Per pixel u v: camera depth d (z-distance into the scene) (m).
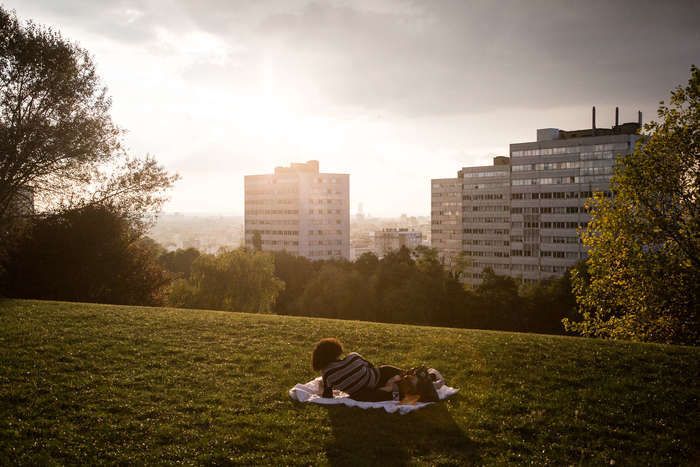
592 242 29.02
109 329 16.31
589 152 126.62
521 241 138.50
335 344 10.68
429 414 10.02
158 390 11.20
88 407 10.11
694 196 26.61
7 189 31.28
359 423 9.52
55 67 32.47
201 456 8.28
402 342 15.71
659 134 27.66
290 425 9.44
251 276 59.50
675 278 26.42
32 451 8.36
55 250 34.53
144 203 37.50
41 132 31.25
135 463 8.09
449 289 77.00
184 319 18.42
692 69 26.88
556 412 10.25
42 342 14.35
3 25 31.64
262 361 13.50
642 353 14.58
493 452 8.55
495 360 13.74
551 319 72.19
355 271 85.62
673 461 8.32
